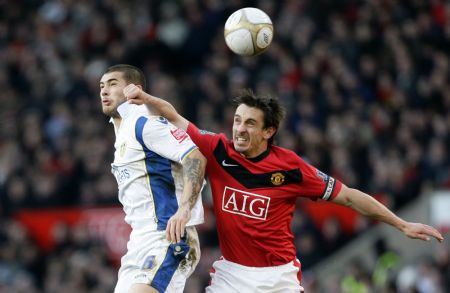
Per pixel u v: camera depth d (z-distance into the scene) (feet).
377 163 217.36
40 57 260.42
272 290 93.81
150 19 265.34
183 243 90.02
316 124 228.63
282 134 218.18
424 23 263.70
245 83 239.09
